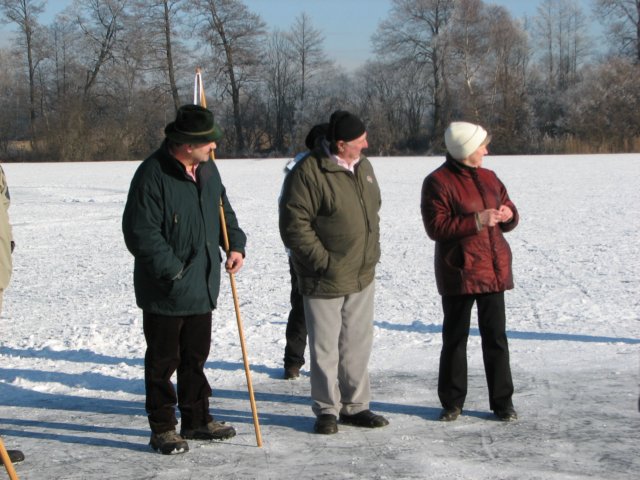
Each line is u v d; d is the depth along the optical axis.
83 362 7.20
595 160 41.44
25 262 13.30
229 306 9.43
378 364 6.88
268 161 50.59
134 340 7.91
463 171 5.25
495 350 5.31
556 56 77.44
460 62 67.06
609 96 58.38
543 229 15.41
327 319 5.23
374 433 5.21
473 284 5.15
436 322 8.32
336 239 5.13
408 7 68.50
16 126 71.38
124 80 69.31
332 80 73.12
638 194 22.22
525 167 36.28
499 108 65.12
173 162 4.82
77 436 5.34
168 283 4.81
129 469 4.71
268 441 5.13
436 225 5.16
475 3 66.25
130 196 4.82
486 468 4.53
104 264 12.92
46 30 71.81
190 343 5.05
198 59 69.12
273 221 18.06
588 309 8.52
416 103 70.56
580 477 4.36
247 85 71.06
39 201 23.89
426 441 5.02
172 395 5.00
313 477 4.48
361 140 5.15
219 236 5.22
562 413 5.44
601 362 6.59
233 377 6.66
